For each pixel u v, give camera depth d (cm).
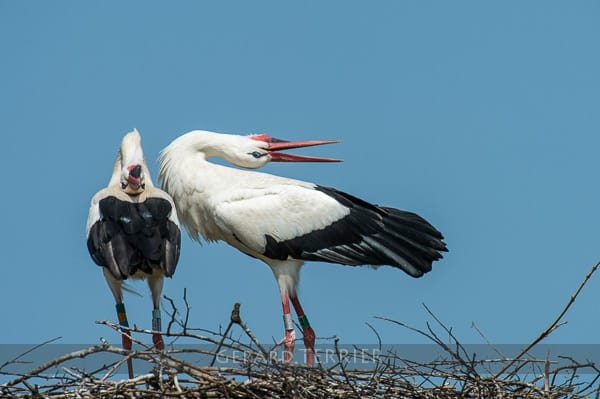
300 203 1540
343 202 1559
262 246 1532
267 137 1633
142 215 1431
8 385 1171
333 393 1221
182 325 1202
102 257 1406
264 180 1566
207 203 1548
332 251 1545
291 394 1206
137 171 1460
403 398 1247
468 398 1259
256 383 1212
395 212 1575
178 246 1438
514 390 1257
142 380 1203
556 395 1236
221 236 1580
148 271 1417
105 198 1452
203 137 1586
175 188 1562
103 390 1189
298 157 1631
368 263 1552
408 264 1551
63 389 1203
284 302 1538
